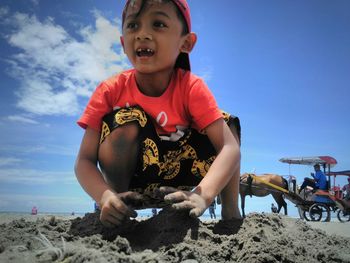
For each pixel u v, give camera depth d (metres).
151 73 0.58
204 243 0.47
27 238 0.45
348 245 0.54
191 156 0.64
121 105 0.60
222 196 0.64
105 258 0.37
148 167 0.59
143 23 0.55
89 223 0.54
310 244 0.51
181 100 0.60
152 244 0.48
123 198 0.51
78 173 0.57
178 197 0.48
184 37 0.60
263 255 0.43
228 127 0.60
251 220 0.55
